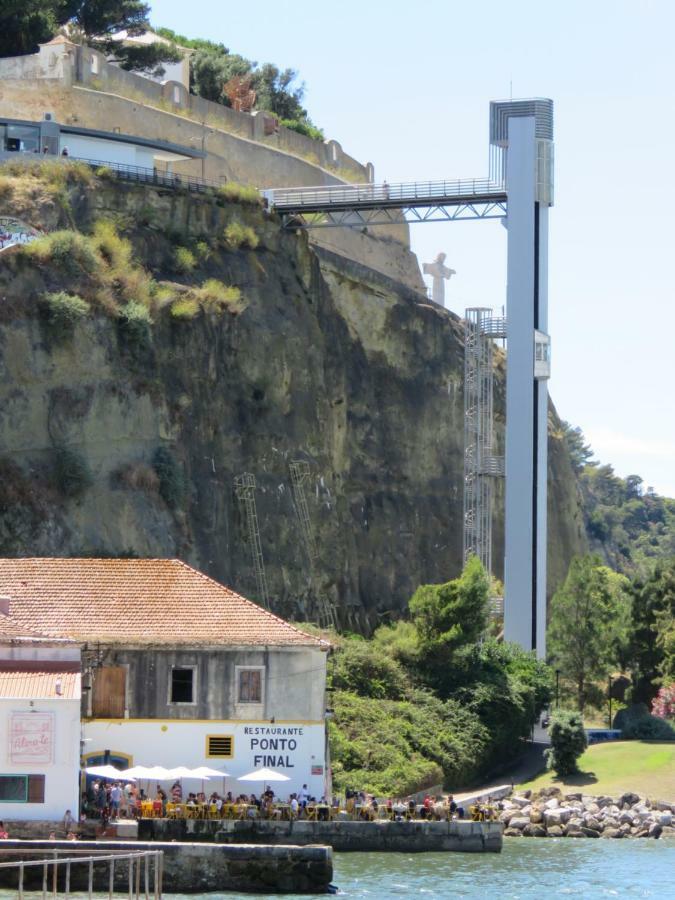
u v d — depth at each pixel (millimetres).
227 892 62062
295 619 126625
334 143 181875
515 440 131875
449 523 158750
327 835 71875
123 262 122188
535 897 63812
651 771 100625
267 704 75250
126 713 74562
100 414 114375
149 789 74438
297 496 131125
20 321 111750
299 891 62438
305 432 134375
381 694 106250
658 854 79438
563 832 87312
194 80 185000
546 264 135000
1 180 120812
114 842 61688
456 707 106875
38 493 108688
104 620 76000
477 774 103500
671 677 121125
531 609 130125
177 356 122188
